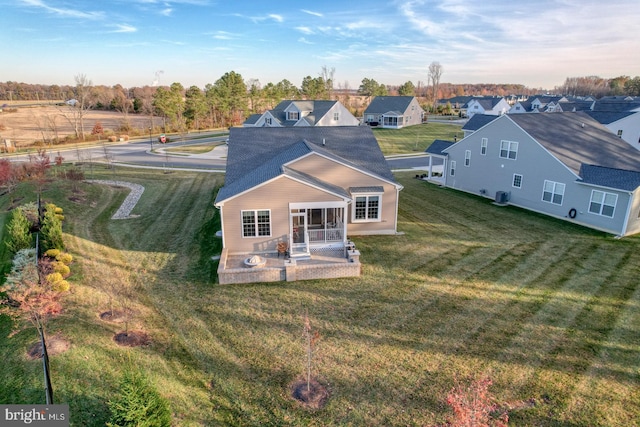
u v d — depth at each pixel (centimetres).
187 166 4325
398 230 2248
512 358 1152
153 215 2514
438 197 3008
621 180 2128
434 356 1165
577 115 3084
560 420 938
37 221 2177
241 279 1622
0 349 1110
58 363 1037
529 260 1820
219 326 1317
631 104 5081
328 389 1041
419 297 1502
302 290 1565
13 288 1303
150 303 1451
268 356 1169
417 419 946
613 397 1003
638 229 2181
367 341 1239
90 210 2597
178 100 7981
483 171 3023
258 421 940
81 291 1473
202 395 1010
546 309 1405
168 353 1165
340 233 1941
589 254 1881
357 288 1577
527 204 2689
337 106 6519
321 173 2088
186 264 1794
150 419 809
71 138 6319
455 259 1839
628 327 1292
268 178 1800
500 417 904
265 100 9400
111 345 1156
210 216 2475
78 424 866
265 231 1869
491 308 1418
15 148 5603
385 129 7650
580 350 1182
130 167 4222
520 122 2689
